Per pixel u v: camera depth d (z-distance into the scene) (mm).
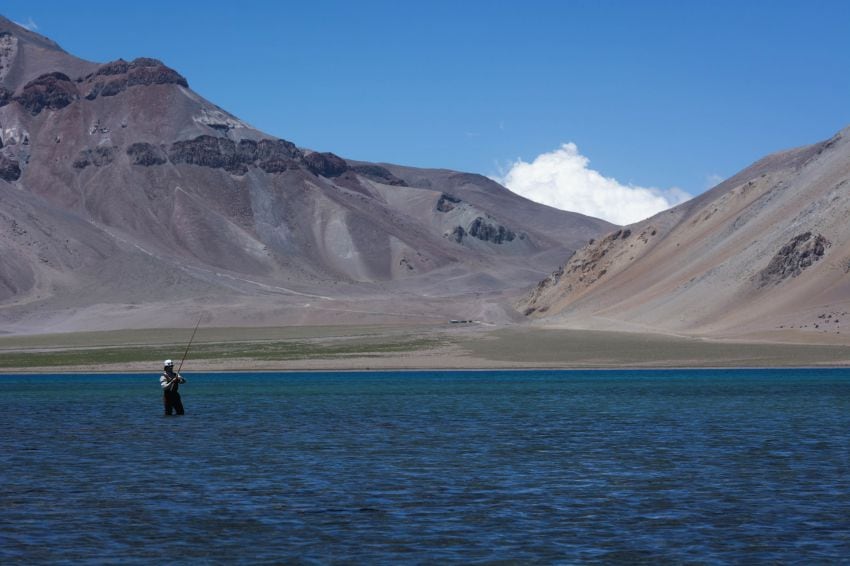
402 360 140250
